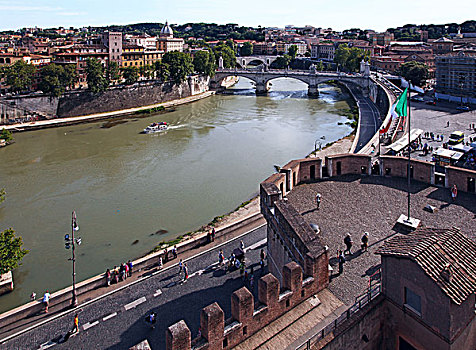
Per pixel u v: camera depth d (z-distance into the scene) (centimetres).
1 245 5656
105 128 16025
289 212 3766
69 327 4125
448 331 2542
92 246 7019
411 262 2691
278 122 16425
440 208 4644
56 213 8388
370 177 5616
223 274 4822
